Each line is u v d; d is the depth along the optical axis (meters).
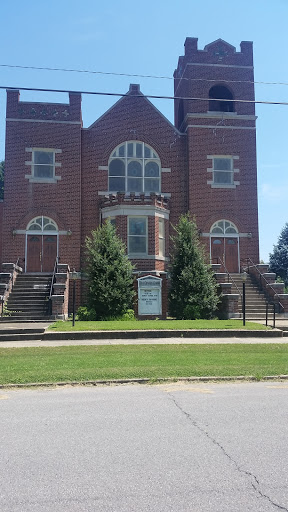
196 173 28.59
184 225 23.42
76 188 27.81
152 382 9.88
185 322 19.20
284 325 18.94
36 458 5.43
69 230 27.31
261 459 5.37
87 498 4.41
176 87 34.38
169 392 8.98
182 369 10.79
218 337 16.92
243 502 4.33
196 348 14.14
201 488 4.62
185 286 22.11
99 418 7.11
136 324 18.25
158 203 27.00
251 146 29.23
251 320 21.44
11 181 27.42
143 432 6.39
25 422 6.92
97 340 16.02
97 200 28.12
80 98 28.52
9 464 5.25
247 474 4.95
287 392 8.94
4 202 27.22
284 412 7.42
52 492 4.54
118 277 21.06
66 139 28.14
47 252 27.19
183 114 31.31
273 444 5.88
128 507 4.23
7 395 8.80
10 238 27.06
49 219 27.44
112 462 5.29
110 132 28.92
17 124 27.88
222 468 5.11
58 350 13.71
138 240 26.33
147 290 21.38
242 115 29.23
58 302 21.03
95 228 27.77
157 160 29.05
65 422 6.90
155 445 5.85
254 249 28.48
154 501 4.34
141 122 29.20
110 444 5.89
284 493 4.52
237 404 7.96
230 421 6.91
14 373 10.33
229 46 29.88
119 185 28.52
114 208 26.41
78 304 26.27
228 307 22.30
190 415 7.26
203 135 28.94
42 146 27.86
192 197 28.39
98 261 21.44
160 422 6.88
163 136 29.27
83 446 5.83
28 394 8.88
